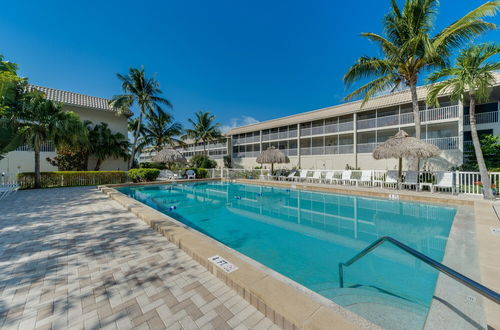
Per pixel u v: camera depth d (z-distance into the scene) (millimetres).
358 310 2293
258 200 9117
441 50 8969
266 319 1812
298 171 13867
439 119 13352
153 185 12734
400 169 9102
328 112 19844
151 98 18547
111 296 2129
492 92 11961
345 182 11516
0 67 7988
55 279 2445
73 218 5105
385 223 5762
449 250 3121
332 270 3309
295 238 4750
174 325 1750
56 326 1745
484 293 1262
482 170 6930
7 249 3285
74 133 11055
